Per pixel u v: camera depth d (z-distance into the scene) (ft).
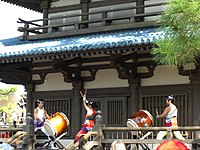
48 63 65.77
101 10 66.49
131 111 60.03
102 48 53.78
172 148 33.45
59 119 57.36
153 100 59.00
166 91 57.98
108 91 62.03
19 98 150.92
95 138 50.39
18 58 59.67
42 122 58.34
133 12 63.87
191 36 30.81
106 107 62.03
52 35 67.51
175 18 31.01
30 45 63.62
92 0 67.56
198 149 46.93
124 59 58.18
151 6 60.39
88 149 49.57
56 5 70.74
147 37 51.60
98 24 66.90
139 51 57.41
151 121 54.85
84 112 63.57
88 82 63.87
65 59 61.82
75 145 49.52
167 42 31.94
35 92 68.13
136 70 59.98
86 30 64.69
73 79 63.87
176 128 46.68
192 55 32.35
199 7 29.71
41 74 67.46
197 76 55.57
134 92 59.88
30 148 54.34
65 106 65.31
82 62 63.93
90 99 63.36
